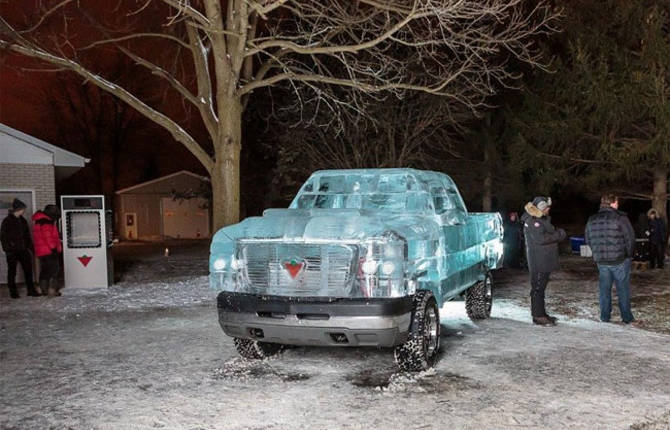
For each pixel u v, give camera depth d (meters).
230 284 6.48
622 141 17.53
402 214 7.37
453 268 7.44
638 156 16.84
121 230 41.53
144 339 8.23
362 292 6.02
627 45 17.91
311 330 6.03
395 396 5.60
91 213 13.24
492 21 17.62
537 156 18.83
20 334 8.68
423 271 6.51
